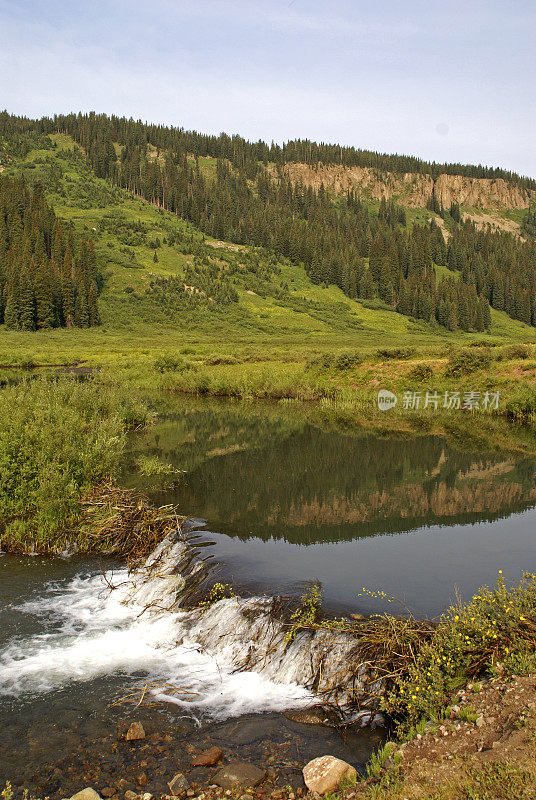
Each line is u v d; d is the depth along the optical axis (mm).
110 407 21141
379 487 15578
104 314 116688
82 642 7875
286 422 28594
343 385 39125
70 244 127750
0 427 13492
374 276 174625
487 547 10742
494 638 6090
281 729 5977
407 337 121562
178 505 13602
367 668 6574
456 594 8461
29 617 8578
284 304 145750
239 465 18375
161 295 131375
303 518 12680
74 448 13625
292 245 194625
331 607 7984
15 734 5934
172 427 26484
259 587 8727
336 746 5664
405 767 4727
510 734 4711
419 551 10523
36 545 11344
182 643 7887
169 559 10305
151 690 6746
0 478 12352
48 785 5160
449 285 155375
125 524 11609
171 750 5645
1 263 107500
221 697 6609
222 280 153875
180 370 50125
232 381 41656
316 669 6754
